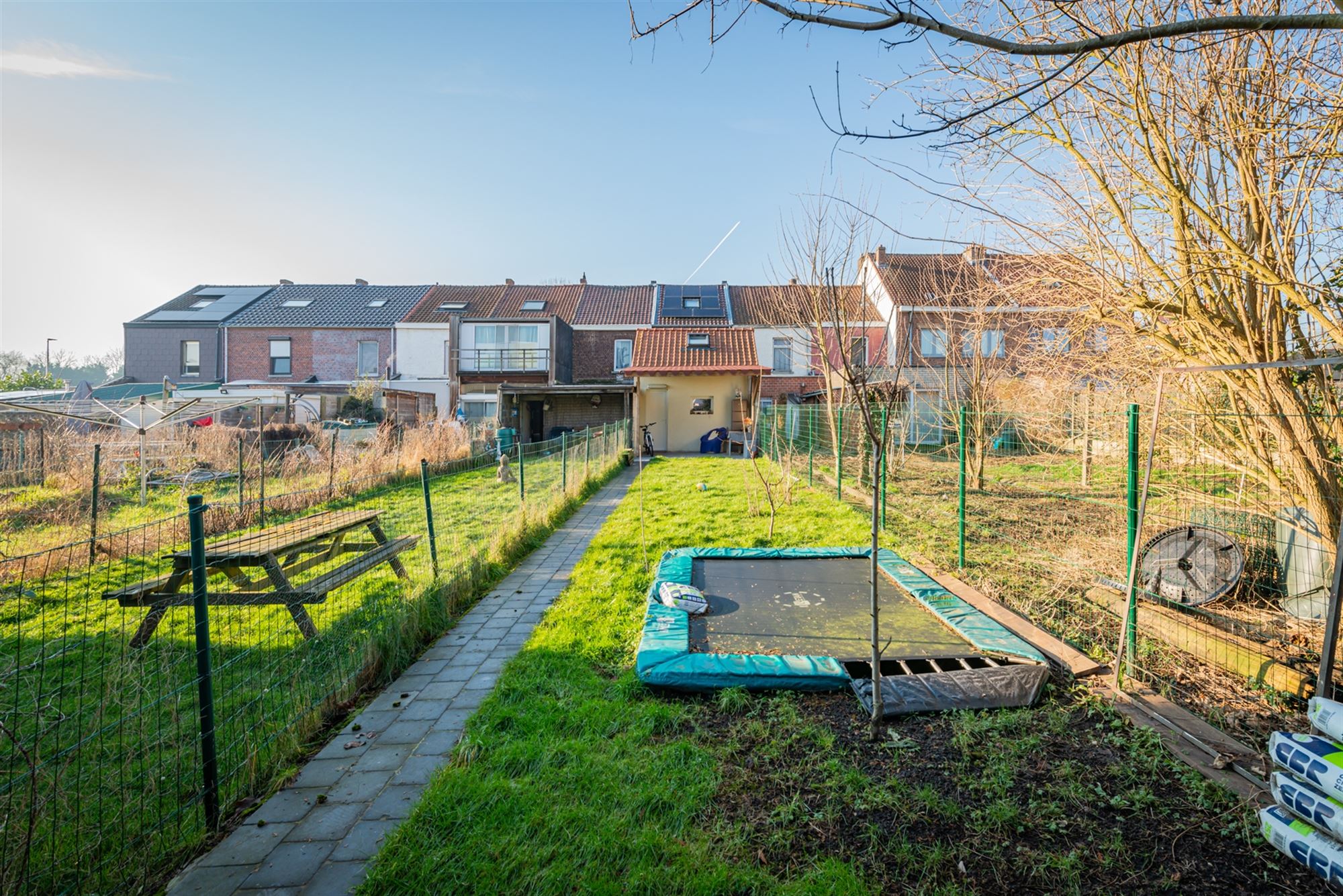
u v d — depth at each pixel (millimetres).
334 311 26125
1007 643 3883
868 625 4371
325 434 14031
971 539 6801
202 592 2604
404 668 4160
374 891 2168
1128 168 4035
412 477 12398
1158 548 4613
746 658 3713
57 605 5410
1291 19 1545
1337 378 3898
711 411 20719
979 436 9844
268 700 3455
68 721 3270
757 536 7395
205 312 26125
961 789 2633
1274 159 3586
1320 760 2119
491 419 21656
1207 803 2486
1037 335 6527
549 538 8211
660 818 2479
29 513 8633
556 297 28141
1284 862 2189
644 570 6047
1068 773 2688
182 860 2385
